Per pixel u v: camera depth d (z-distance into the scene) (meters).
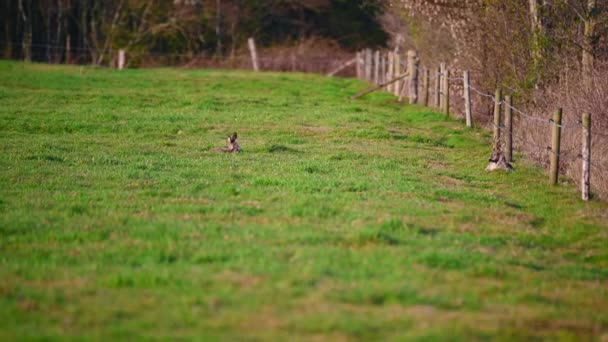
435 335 29.11
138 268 36.41
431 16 115.69
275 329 29.36
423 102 114.50
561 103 73.44
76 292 33.12
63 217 45.25
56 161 63.38
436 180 60.94
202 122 87.50
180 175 58.41
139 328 29.27
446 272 37.09
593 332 31.48
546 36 86.38
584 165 55.88
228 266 36.28
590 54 81.12
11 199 49.66
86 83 127.88
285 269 35.81
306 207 47.72
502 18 94.50
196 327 29.48
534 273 38.88
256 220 45.09
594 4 81.38
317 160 67.19
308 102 112.75
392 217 45.78
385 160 68.75
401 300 32.88
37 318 30.31
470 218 48.75
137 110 96.88
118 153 67.94
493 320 31.47
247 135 80.81
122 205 48.31
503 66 94.31
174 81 138.25
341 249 39.25
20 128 80.19
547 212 52.91
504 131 74.56
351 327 29.52
